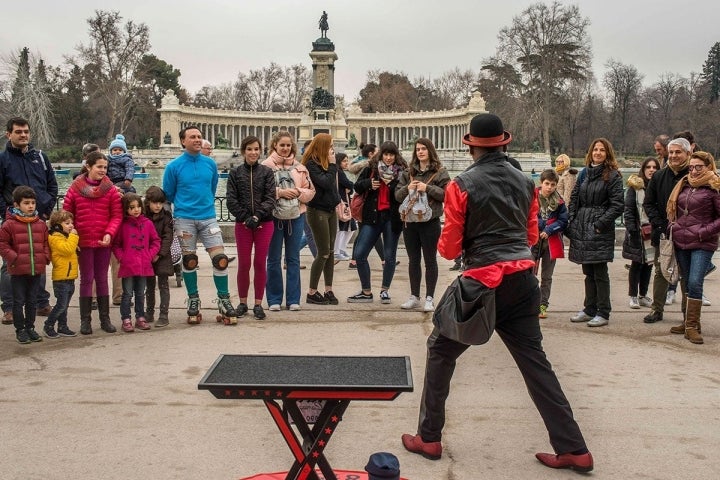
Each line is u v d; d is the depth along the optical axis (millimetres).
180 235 9047
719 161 101125
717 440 5398
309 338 8430
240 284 9641
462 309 4730
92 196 8508
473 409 6043
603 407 6121
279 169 9727
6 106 78875
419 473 4797
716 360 7660
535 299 4922
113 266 10352
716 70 117125
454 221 4852
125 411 5922
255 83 125875
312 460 3852
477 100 93938
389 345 8117
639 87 110812
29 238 8070
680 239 8469
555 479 4730
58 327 8516
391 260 10430
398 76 125125
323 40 83250
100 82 88062
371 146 13820
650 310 10320
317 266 10305
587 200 9172
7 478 4633
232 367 4074
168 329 8914
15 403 6086
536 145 81438
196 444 5238
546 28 80250
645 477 4762
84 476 4684
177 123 95812
